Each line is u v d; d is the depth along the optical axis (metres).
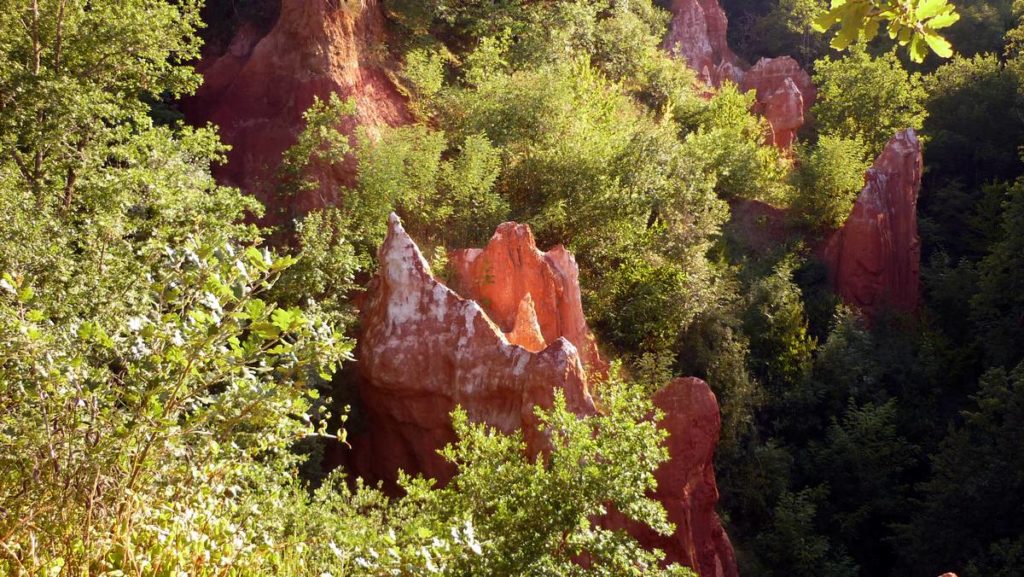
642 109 33.53
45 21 16.11
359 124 21.95
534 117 23.30
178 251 5.29
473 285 18.58
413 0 26.28
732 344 25.34
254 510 6.34
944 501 23.81
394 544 6.07
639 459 10.14
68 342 5.41
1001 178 44.56
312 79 22.14
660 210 25.00
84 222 13.49
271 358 5.61
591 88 27.53
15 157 14.52
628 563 9.59
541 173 22.64
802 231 35.78
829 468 25.72
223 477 5.98
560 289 18.97
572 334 18.97
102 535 4.69
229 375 5.33
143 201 13.39
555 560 9.45
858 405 28.30
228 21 24.73
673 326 23.42
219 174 21.84
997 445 24.50
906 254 35.94
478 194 21.00
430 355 16.31
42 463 5.03
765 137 41.75
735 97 38.19
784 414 27.25
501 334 16.33
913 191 36.62
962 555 23.05
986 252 39.59
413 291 16.66
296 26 22.36
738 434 24.83
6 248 9.48
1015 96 44.38
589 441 9.92
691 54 51.31
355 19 24.09
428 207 20.25
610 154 23.45
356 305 18.47
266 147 21.80
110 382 5.72
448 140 23.20
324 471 16.69
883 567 25.09
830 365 28.56
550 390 15.26
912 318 33.88
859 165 36.38
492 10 28.58
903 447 26.22
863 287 34.50
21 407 5.20
